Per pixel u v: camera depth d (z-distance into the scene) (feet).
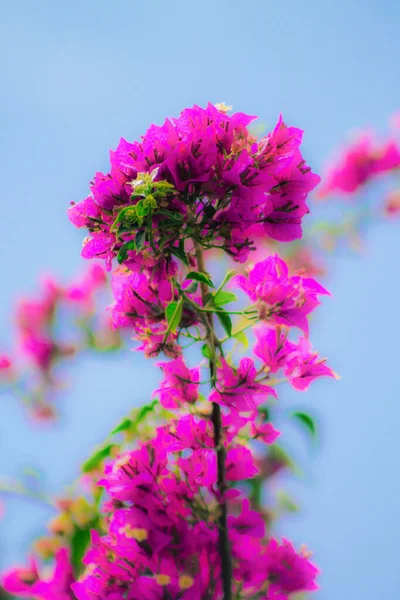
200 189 5.72
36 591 6.17
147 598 5.80
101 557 5.90
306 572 5.95
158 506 5.84
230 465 5.93
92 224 5.76
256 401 5.84
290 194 5.82
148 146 5.71
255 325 5.92
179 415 5.96
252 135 5.82
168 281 5.84
